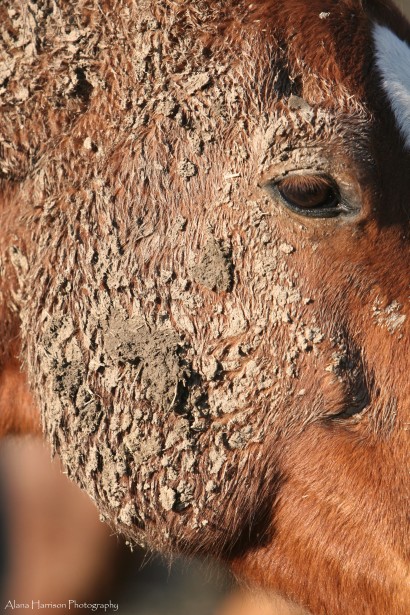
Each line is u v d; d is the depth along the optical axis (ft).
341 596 7.70
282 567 7.74
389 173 7.55
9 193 7.69
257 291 7.60
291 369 7.61
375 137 7.55
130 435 7.64
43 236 7.66
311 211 7.55
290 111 7.55
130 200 7.63
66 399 7.64
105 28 7.63
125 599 9.43
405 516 7.63
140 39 7.61
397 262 7.58
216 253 7.60
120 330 7.62
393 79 7.58
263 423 7.64
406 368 7.60
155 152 7.62
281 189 7.55
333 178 7.53
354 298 7.59
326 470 7.64
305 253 7.57
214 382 7.63
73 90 7.64
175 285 7.62
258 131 7.56
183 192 7.61
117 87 7.63
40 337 7.66
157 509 7.67
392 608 7.66
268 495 7.68
